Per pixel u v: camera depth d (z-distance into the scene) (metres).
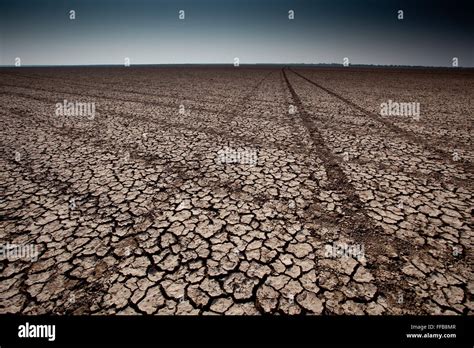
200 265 2.47
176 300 2.12
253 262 2.50
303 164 4.78
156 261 2.51
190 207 3.41
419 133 6.74
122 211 3.30
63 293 2.16
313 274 2.35
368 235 2.84
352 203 3.48
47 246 2.67
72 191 3.78
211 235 2.88
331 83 20.67
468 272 2.33
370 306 2.05
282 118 8.52
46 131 6.86
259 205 3.46
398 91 15.66
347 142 6.04
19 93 14.18
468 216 3.14
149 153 5.34
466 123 7.77
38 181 4.07
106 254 2.58
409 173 4.36
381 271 2.36
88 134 6.62
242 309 2.05
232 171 4.50
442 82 22.11
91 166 4.66
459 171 4.41
